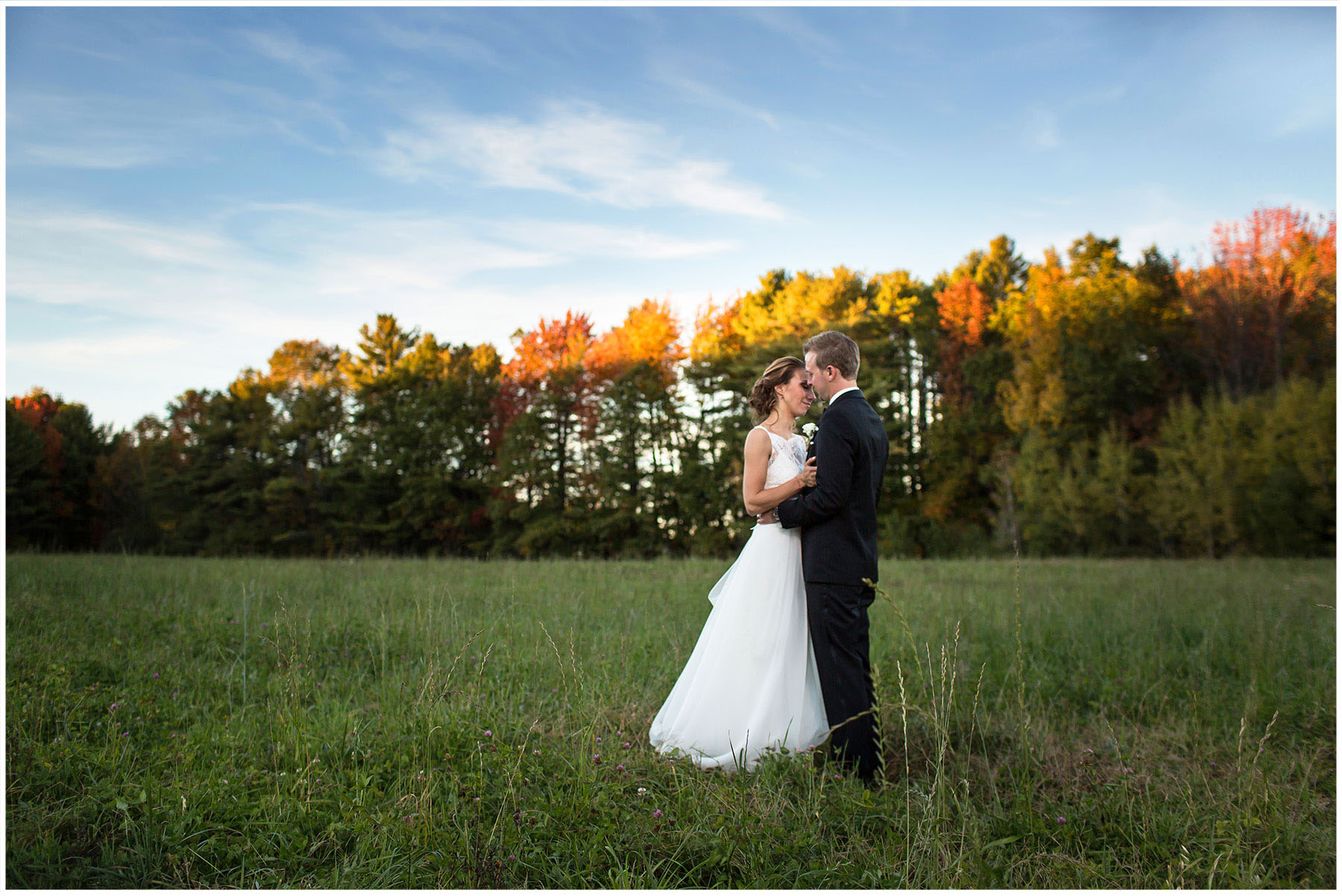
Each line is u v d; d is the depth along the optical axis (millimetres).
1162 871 2307
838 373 3309
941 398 30641
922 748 3389
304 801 2613
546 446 29688
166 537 33688
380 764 3002
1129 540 23625
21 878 2121
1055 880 2205
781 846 2322
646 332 29328
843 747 3053
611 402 28312
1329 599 7336
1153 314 27484
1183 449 22875
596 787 2752
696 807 2605
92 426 34844
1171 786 2963
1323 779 3031
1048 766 3152
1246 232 24828
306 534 32125
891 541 25922
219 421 34156
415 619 5672
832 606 3127
